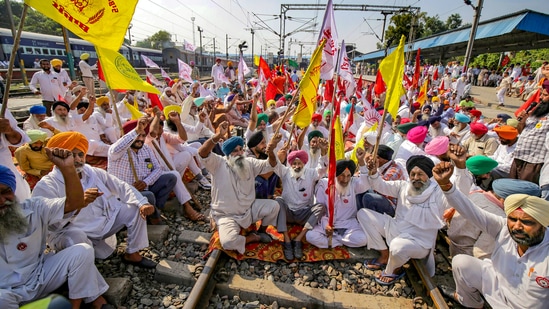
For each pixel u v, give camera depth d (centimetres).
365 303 315
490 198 338
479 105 1647
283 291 328
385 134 626
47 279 258
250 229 427
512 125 571
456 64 2217
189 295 304
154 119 455
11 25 1633
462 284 303
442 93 1338
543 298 241
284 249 388
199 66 4781
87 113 623
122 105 847
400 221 361
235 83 2050
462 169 360
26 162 356
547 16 1246
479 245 342
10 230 234
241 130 855
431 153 391
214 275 347
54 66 927
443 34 2220
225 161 391
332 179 366
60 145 307
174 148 550
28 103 1359
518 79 1892
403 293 338
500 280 272
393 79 376
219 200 390
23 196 352
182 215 482
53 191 304
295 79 2425
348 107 857
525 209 234
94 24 300
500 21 1470
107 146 592
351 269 375
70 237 300
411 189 352
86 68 986
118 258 372
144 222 352
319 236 388
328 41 443
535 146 431
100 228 334
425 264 355
